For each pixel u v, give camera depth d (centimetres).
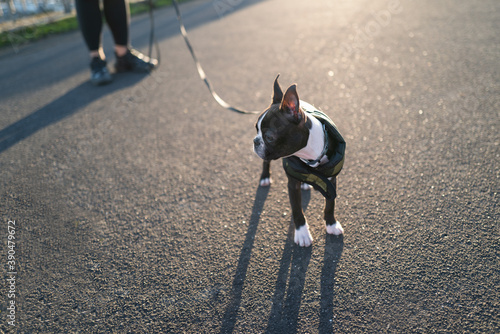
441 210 282
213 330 220
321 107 446
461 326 206
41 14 984
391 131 385
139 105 499
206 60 620
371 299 225
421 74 496
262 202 314
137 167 376
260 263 258
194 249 276
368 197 303
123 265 269
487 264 237
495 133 362
